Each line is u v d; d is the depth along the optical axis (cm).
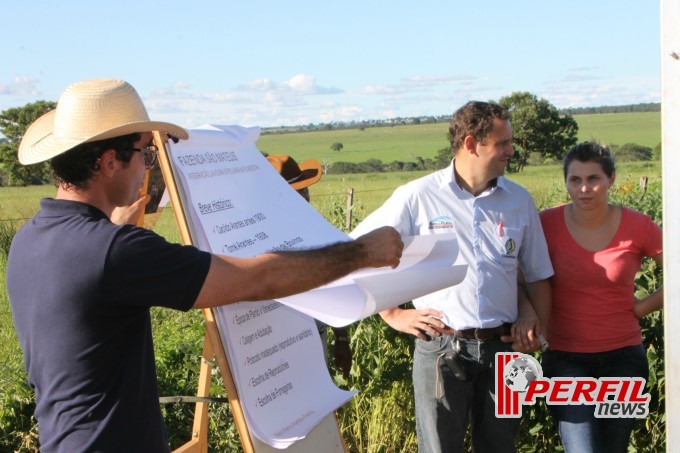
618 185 1650
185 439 467
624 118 12144
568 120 6850
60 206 220
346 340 402
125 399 217
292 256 228
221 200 271
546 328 374
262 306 278
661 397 424
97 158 219
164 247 215
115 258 208
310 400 291
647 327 458
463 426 369
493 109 360
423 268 264
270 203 296
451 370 358
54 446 216
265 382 270
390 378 442
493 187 368
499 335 364
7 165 4466
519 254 382
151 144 237
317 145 9512
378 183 4475
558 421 372
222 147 291
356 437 473
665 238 192
